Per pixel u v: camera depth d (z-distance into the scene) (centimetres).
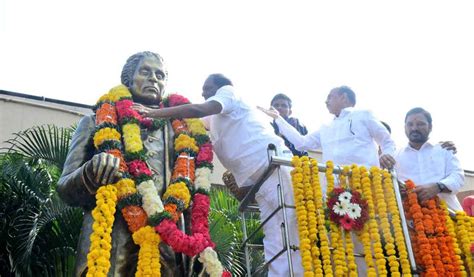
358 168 557
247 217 1009
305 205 522
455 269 550
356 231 531
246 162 575
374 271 513
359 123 630
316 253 502
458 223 584
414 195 581
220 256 908
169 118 575
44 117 1336
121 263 491
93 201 519
